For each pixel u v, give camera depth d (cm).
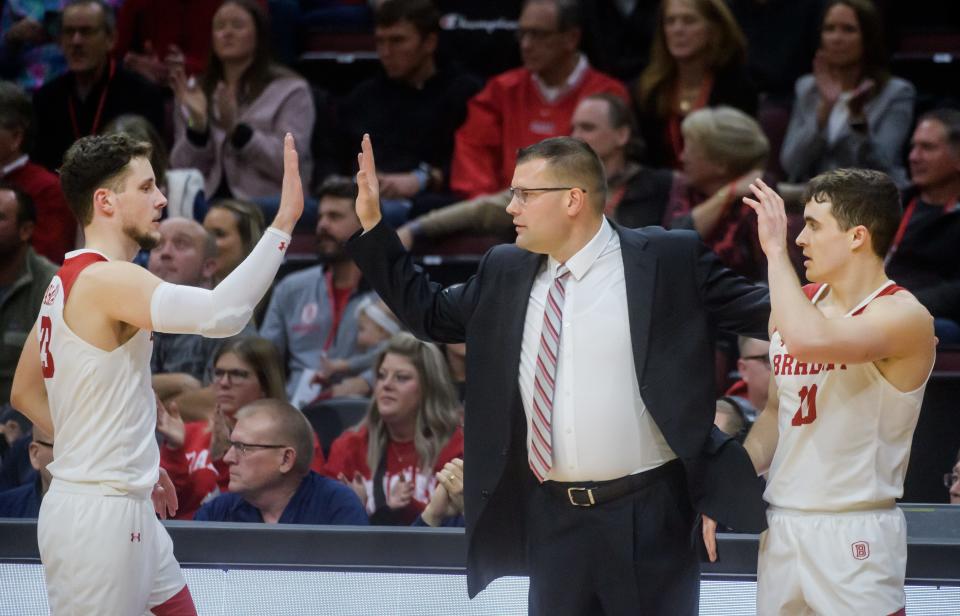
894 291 997
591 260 1062
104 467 1019
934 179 1852
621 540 1041
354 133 2172
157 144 1948
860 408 991
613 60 2283
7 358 1792
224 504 1355
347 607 1159
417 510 1450
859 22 2000
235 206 1875
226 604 1164
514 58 2406
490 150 2084
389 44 2127
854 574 984
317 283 1902
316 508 1338
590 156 1063
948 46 2314
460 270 1998
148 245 1077
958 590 1109
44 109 2206
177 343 1750
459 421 1506
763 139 1825
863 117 2011
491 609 1157
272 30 2422
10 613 1177
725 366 1736
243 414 1348
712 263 1073
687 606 1068
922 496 1557
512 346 1066
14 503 1412
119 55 2372
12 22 2488
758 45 2219
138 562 1027
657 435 1054
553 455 1053
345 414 1675
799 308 949
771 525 1028
